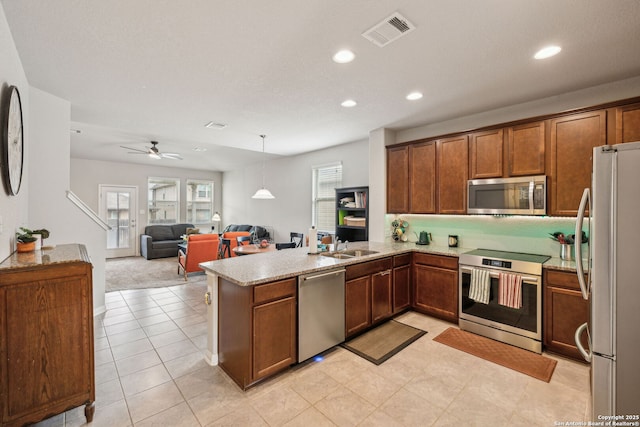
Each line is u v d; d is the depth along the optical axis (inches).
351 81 106.8
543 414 75.1
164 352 107.8
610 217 48.1
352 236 194.5
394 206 163.9
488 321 118.0
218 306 99.0
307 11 68.7
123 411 76.3
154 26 74.5
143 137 214.7
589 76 102.4
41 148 116.5
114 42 81.8
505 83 108.3
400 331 124.8
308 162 247.6
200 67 96.2
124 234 322.0
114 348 110.7
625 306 47.1
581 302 97.9
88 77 103.3
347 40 80.7
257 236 283.3
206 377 92.0
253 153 271.7
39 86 111.1
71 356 69.7
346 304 112.6
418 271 144.8
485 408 77.4
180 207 361.7
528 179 115.3
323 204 235.1
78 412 76.0
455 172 138.9
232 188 371.2
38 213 116.3
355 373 93.7
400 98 123.0
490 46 83.7
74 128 189.8
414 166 154.5
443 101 125.8
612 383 48.0
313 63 93.6
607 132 99.2
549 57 89.7
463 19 71.4
